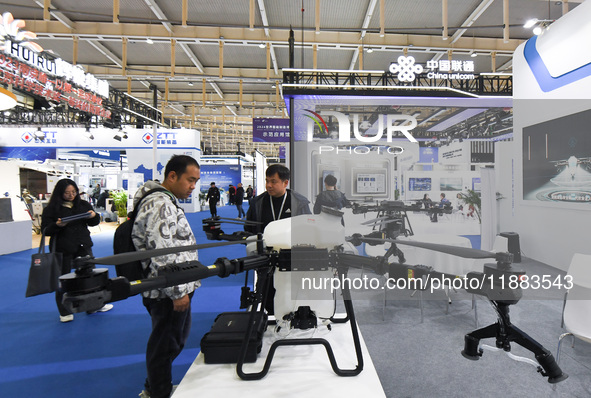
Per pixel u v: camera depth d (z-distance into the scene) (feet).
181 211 4.30
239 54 20.59
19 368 5.80
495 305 2.50
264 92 29.22
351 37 16.83
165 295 3.96
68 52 20.95
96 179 35.37
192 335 6.97
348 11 15.30
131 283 1.91
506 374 5.27
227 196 53.52
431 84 11.70
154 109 28.35
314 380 2.68
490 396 4.77
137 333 7.13
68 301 1.66
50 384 5.35
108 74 23.12
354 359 2.96
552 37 9.47
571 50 8.89
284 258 2.70
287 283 2.74
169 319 4.04
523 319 6.62
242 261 2.47
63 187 7.61
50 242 7.61
